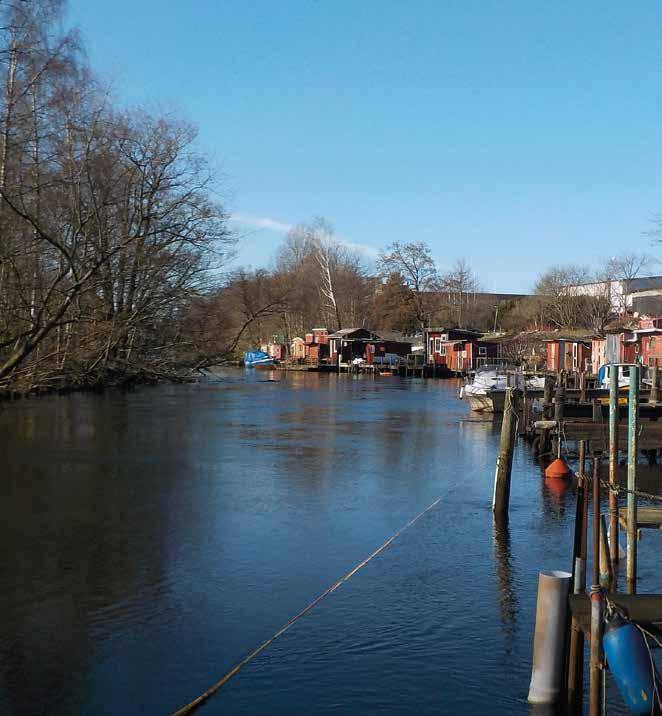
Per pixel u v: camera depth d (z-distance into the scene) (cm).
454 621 816
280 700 646
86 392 4219
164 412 3266
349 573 1002
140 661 737
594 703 550
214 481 1678
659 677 600
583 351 6028
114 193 3334
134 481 1670
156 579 984
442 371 7919
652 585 932
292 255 10394
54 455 2033
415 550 1104
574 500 1471
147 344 4484
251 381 6425
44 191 3020
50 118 2997
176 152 3547
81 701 661
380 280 10481
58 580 983
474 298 10800
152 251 3606
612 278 8031
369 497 1512
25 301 2930
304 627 801
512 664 708
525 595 899
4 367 3022
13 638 795
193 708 638
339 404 3962
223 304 4953
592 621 553
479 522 1283
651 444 1833
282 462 1958
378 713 621
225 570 1026
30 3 2772
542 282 8806
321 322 10356
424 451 2189
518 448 2258
